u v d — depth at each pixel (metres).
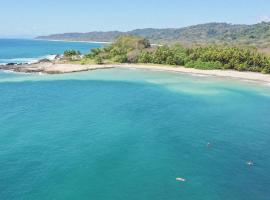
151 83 79.75
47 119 48.44
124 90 71.06
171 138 41.59
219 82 81.75
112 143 39.31
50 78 85.25
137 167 33.22
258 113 54.12
